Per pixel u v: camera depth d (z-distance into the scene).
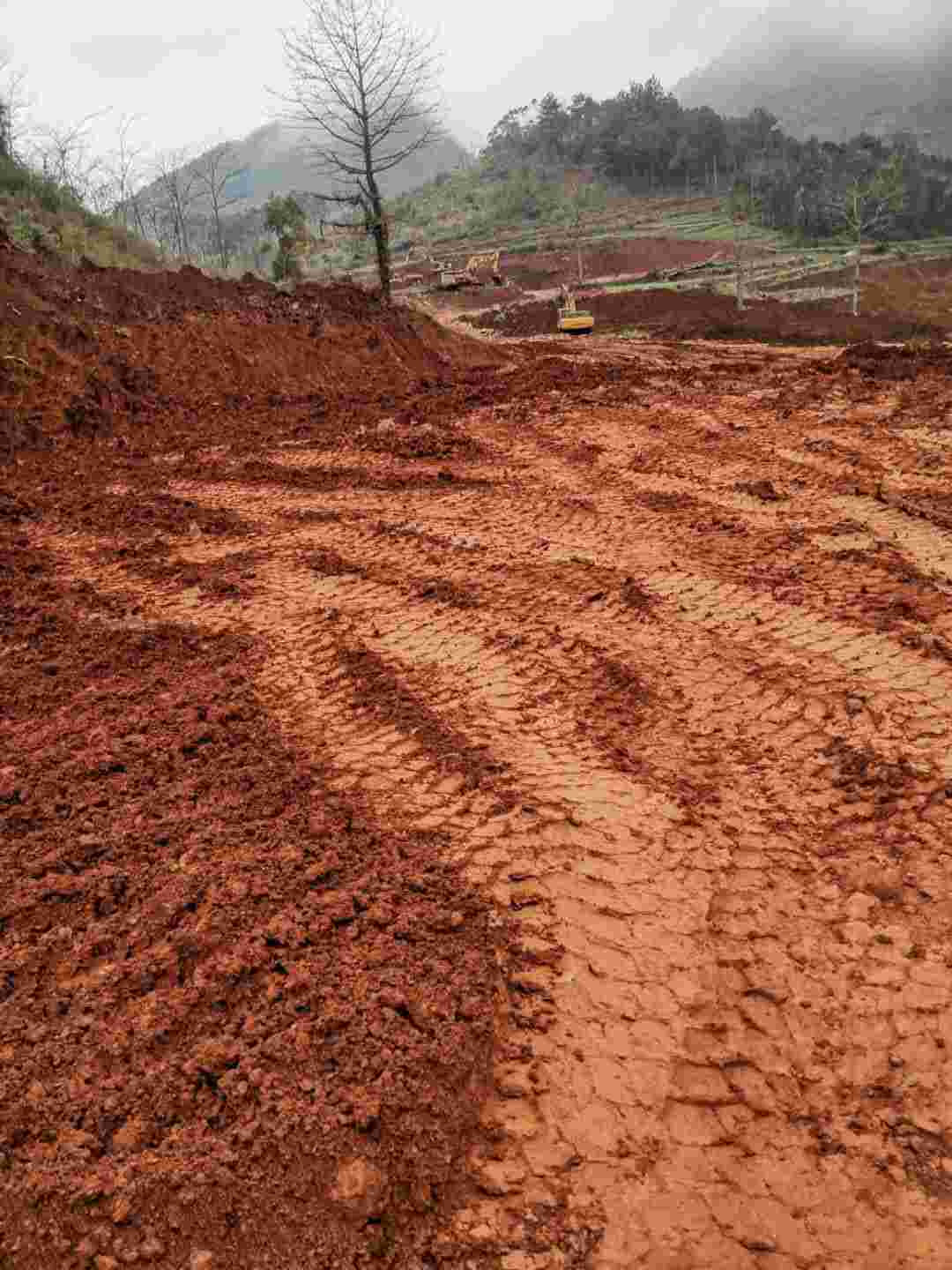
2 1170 2.48
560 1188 2.46
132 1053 2.87
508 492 9.58
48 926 3.51
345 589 7.13
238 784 4.42
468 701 5.19
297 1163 2.47
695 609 6.22
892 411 11.30
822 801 4.07
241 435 13.15
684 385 14.38
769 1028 2.96
